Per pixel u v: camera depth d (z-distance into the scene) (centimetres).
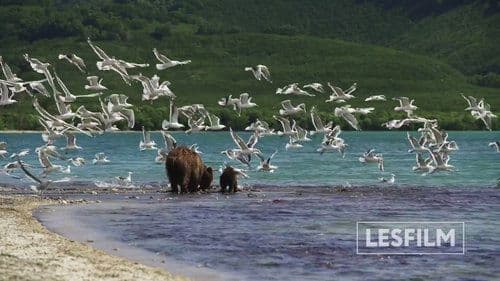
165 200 5472
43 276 2822
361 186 6775
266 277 3122
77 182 7006
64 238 3800
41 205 5028
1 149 6288
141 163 9738
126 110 4994
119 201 5369
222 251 3584
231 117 17688
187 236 3950
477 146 13988
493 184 7012
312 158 10712
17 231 3881
